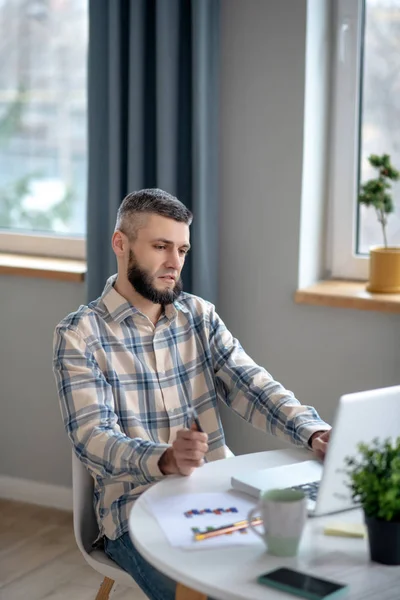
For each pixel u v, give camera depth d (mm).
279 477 1893
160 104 3174
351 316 3154
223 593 1427
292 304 3236
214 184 3230
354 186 3324
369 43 3232
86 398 2088
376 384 3154
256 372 2357
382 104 3250
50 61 3760
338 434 1632
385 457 1558
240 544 1604
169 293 2256
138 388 2232
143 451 1935
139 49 3176
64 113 3775
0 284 3748
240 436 3369
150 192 2291
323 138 3291
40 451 3787
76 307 3607
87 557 2170
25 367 3756
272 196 3207
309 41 3096
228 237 3307
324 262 3418
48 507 3775
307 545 1609
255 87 3180
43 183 3869
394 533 1520
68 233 3854
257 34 3150
